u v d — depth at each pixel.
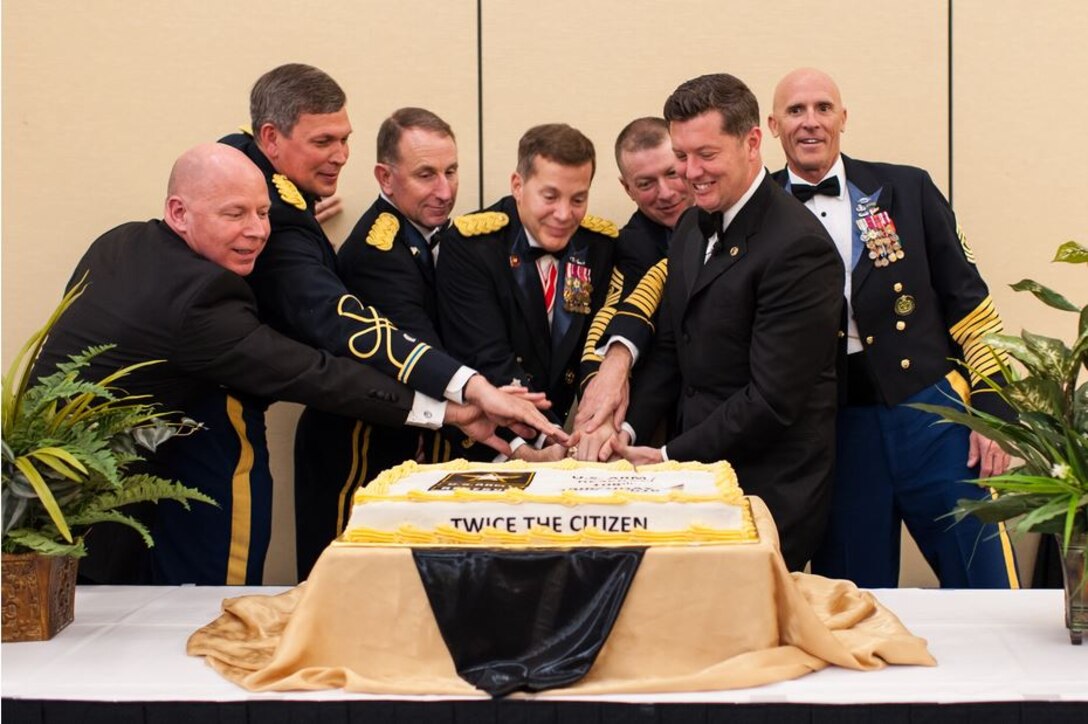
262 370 2.87
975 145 3.81
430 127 3.32
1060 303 2.23
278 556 3.93
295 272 3.07
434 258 3.44
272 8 3.83
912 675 1.97
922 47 3.79
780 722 1.87
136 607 2.43
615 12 3.81
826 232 2.91
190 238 2.88
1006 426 2.19
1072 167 3.82
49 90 3.85
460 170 3.85
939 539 3.26
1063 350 2.21
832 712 1.86
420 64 3.83
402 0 3.82
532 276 3.29
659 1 3.81
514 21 3.82
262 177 2.90
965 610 2.35
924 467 3.21
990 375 3.18
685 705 1.87
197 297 2.81
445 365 2.98
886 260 3.22
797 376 2.83
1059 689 1.89
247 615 2.24
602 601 1.97
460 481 2.18
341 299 3.05
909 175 3.32
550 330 3.33
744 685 1.90
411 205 3.34
